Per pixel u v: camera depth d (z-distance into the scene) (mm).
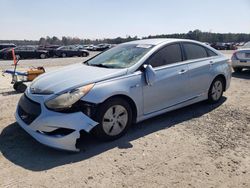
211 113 5883
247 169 3703
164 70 5109
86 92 4090
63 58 31391
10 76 11461
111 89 4289
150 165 3748
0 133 4723
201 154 4074
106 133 4355
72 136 3957
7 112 5781
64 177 3441
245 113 5922
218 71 6266
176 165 3758
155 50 5113
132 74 4652
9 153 4043
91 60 5582
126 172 3570
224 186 3318
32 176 3457
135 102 4645
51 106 3982
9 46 37375
